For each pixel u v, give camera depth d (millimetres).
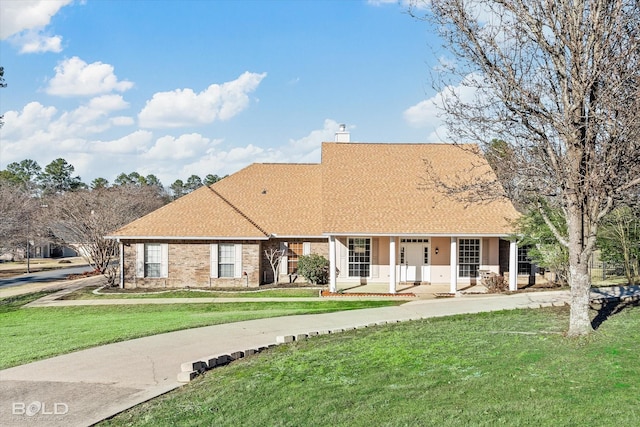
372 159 27234
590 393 7156
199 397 8172
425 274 24625
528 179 10156
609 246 21031
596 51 8852
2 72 22703
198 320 15398
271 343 11984
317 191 28156
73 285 27969
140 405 7996
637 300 15742
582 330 10328
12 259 57312
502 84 9617
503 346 10203
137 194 40938
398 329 12969
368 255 24859
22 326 15688
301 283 25047
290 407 7449
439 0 9922
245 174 29406
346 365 9578
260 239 24359
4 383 9219
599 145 9289
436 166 26406
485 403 7043
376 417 6809
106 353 11305
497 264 24062
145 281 24531
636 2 8680
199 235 24141
